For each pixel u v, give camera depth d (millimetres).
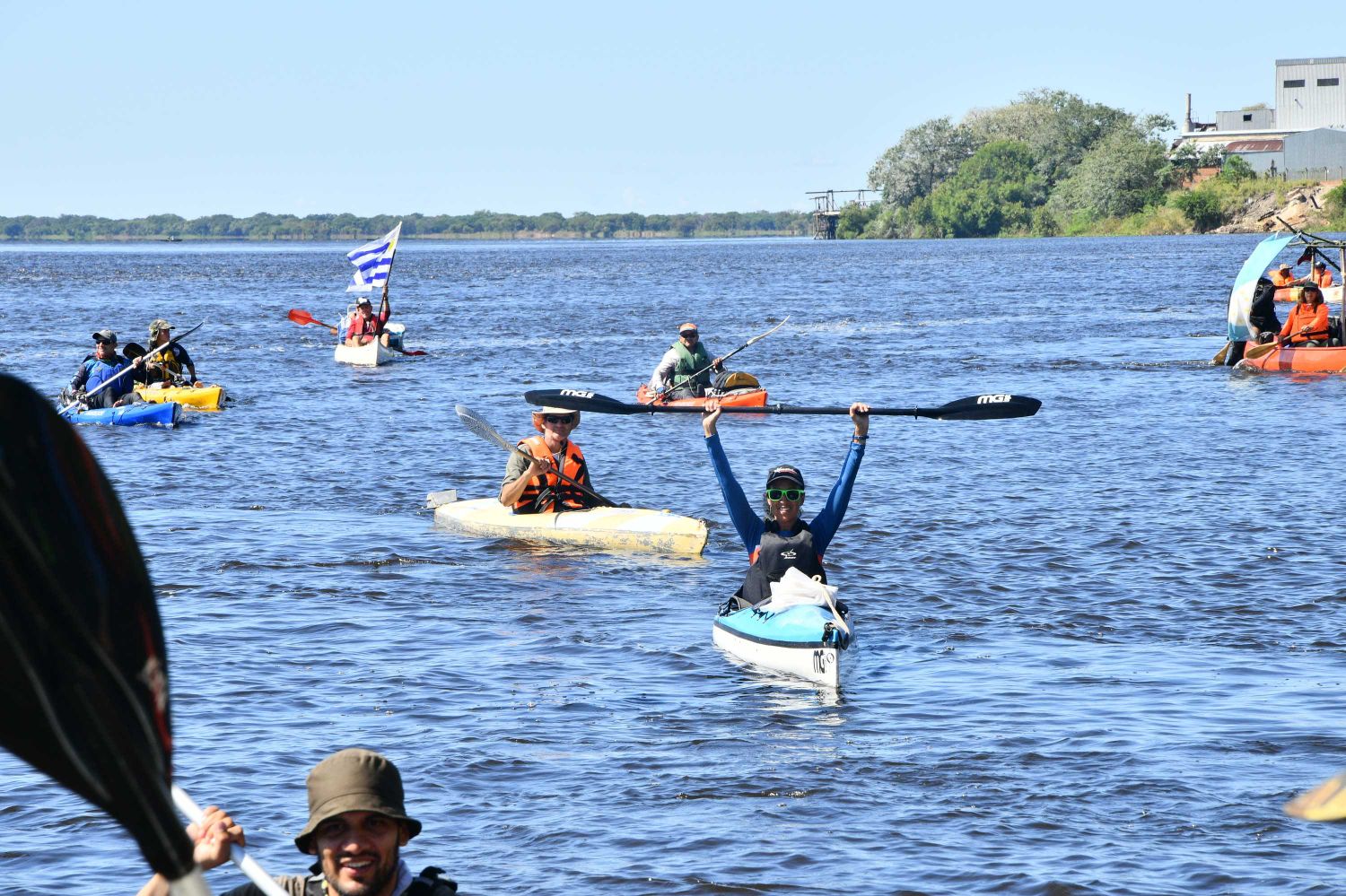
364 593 39750
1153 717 28641
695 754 26781
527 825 23219
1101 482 56188
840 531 47688
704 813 23750
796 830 22969
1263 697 29875
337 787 12758
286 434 71250
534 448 48688
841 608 34938
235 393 89062
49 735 6441
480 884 20938
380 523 49781
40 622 6379
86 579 6527
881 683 31469
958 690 30797
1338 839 22328
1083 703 29656
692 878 21094
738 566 44156
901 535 46781
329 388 91688
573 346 123875
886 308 172875
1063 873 21172
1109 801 24156
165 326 83750
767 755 26656
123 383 77625
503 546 46344
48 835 22922
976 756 26484
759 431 73250
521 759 26453
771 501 35875
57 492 6430
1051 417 75938
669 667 32844
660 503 54156
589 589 40688
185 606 37938
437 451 65938
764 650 32562
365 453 65375
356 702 29844
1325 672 31609
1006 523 48375
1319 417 73438
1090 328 135375
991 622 36500
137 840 6762
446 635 35531
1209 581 40062
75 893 20703
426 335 137875
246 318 166500
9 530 6254
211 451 65688
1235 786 24781
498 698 30328
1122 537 45688
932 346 119750
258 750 26797
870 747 27109
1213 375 94625
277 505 53031
